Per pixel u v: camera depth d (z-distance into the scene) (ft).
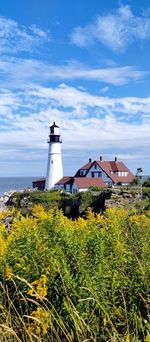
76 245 12.66
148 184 167.12
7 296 12.14
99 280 12.02
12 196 179.22
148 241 14.15
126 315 11.66
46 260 12.22
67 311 11.41
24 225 14.15
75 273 12.12
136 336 11.03
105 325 11.55
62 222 13.74
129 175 261.24
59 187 250.37
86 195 161.58
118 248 12.98
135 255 13.06
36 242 12.62
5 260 12.70
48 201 167.22
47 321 11.05
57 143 262.88
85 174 258.78
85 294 11.67
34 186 293.84
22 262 12.27
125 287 12.39
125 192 144.05
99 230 14.37
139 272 12.59
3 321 12.11
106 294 12.08
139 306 12.27
